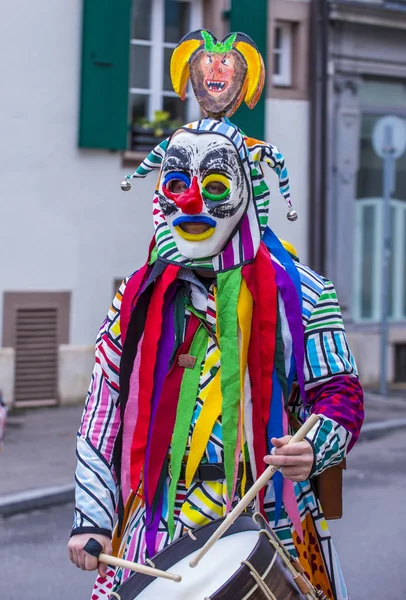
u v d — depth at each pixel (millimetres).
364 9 14766
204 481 3000
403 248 15883
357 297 15406
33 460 9609
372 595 6113
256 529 2832
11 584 6383
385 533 7555
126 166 13172
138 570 2773
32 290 12516
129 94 13289
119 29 12852
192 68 3225
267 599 2693
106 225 13016
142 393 3076
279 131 14469
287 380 3029
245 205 3072
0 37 12258
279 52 14633
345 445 2951
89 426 3184
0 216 12312
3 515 8180
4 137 12328
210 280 3135
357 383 3055
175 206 3023
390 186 13945
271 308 3023
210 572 2713
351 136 15062
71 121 12742
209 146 3020
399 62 15398
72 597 6160
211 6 13867
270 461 2797
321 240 14781
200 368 3049
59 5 12594
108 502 3117
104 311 13008
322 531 3088
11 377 12266
